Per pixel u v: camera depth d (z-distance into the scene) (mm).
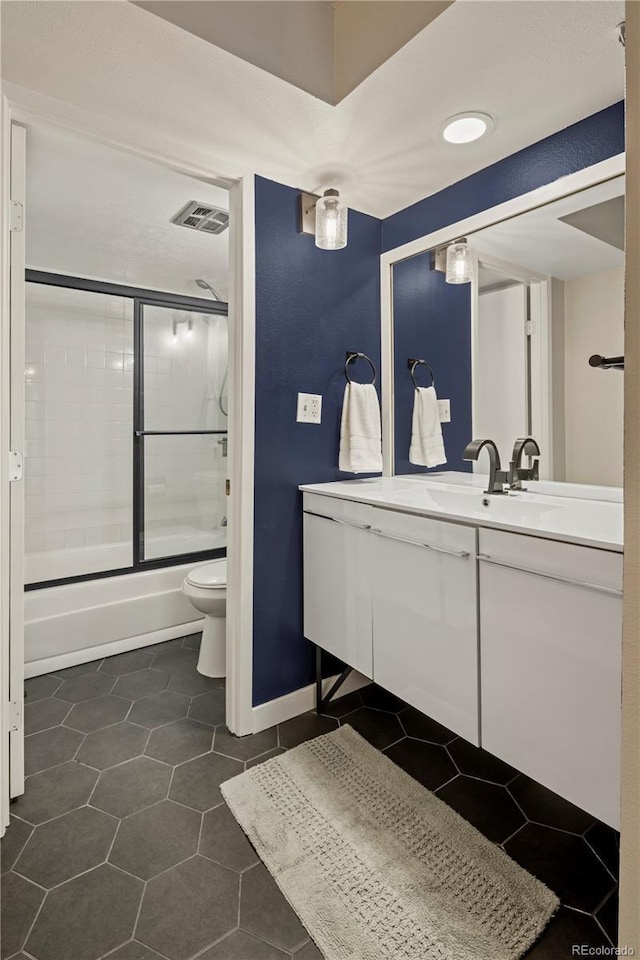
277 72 1346
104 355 3170
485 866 1249
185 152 1629
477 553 1299
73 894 1181
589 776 1076
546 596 1145
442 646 1410
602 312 1530
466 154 1702
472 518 1303
